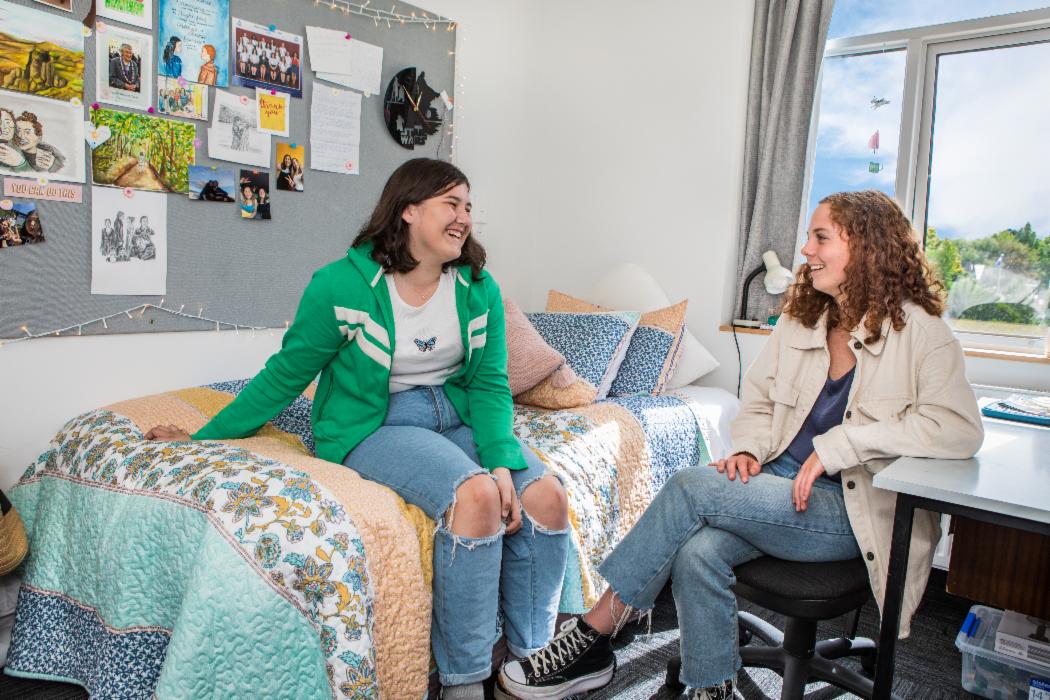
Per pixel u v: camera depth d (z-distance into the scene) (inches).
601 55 118.6
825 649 66.2
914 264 54.9
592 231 121.6
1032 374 85.7
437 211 59.0
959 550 64.7
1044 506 39.2
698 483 55.2
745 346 105.3
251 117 85.2
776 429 60.0
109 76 72.8
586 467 71.2
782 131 103.3
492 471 59.2
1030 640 63.6
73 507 59.4
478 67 115.4
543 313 101.3
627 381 95.2
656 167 113.6
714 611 52.4
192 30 78.9
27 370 70.3
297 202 91.2
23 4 66.5
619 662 67.9
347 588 46.9
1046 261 91.3
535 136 127.2
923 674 69.1
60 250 71.1
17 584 65.9
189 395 74.4
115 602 52.3
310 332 58.5
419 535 54.4
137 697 51.2
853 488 52.6
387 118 101.2
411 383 63.9
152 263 78.1
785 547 53.4
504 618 61.0
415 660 51.4
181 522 50.4
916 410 52.8
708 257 108.8
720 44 106.0
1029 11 89.6
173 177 78.7
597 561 69.8
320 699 46.0
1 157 66.4
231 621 45.6
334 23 93.2
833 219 55.7
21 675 59.4
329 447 60.9
